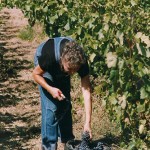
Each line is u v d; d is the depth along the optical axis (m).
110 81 5.22
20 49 12.23
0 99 8.28
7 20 16.67
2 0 12.50
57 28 8.44
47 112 5.41
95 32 5.71
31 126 6.99
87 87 5.10
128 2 6.09
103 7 6.33
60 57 4.53
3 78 9.58
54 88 5.01
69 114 5.60
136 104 4.94
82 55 4.43
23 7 9.97
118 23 5.30
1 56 11.29
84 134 4.66
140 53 4.65
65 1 7.70
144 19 5.71
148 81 4.58
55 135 5.53
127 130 5.44
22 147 6.29
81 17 6.89
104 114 6.64
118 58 4.64
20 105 7.98
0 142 6.47
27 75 9.80
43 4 8.61
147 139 5.05
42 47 4.98
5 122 7.20
